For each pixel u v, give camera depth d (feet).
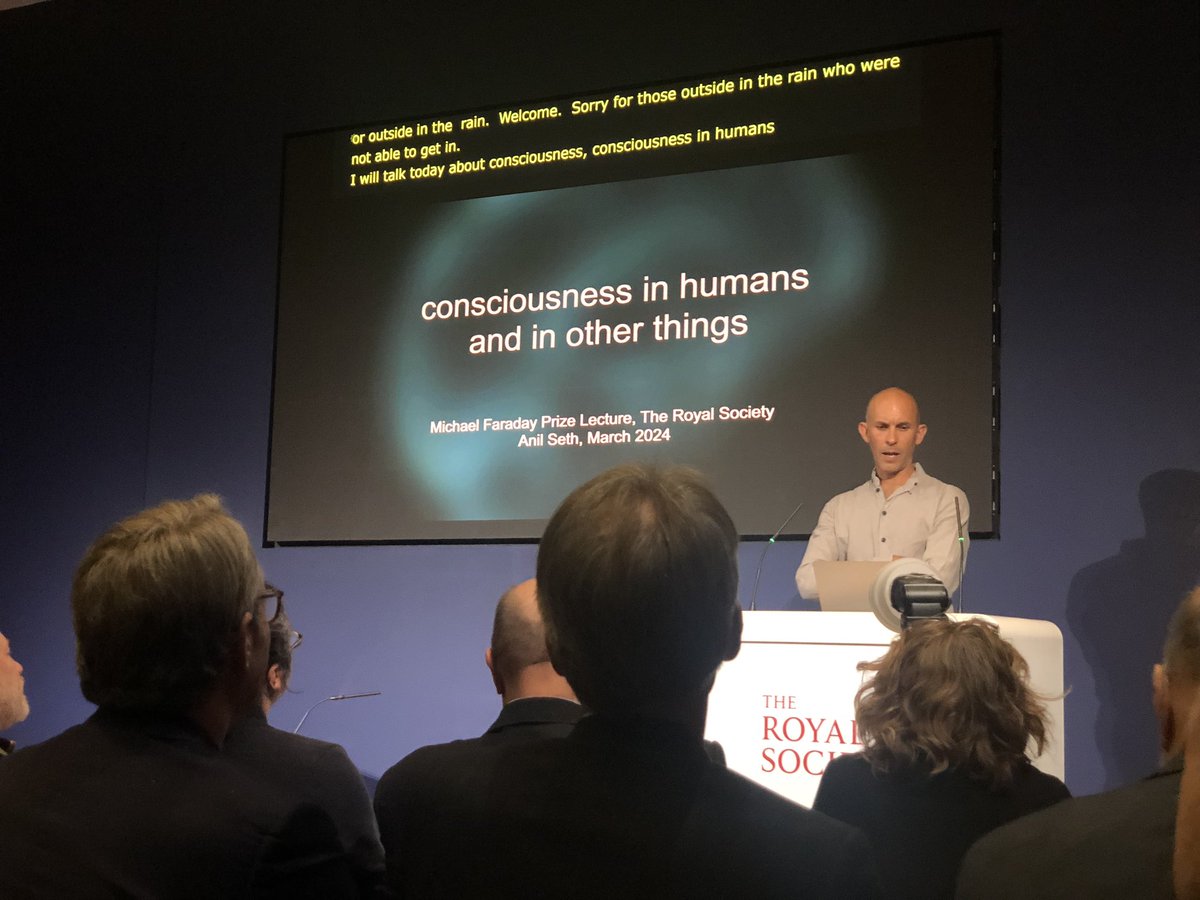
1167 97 11.97
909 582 6.37
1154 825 2.96
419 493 14.35
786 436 12.85
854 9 13.34
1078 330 12.00
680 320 13.48
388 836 3.29
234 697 3.97
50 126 17.15
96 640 3.73
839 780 5.12
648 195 13.84
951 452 12.16
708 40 13.98
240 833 3.48
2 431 16.71
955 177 12.55
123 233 16.58
